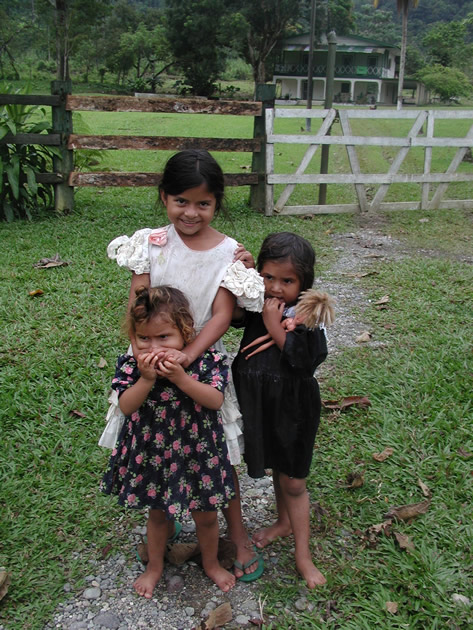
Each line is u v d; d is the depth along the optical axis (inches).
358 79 2118.6
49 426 129.3
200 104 294.0
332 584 93.4
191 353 84.7
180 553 98.2
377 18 3309.5
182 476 84.6
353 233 286.0
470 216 321.7
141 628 87.8
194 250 89.5
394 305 195.6
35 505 108.5
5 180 276.4
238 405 92.6
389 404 139.1
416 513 106.5
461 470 117.0
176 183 83.7
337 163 497.4
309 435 91.0
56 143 281.0
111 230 263.0
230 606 90.4
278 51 1872.5
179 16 1685.5
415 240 276.2
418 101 1998.0
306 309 86.0
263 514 110.8
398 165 319.3
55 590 92.9
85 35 1322.6
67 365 150.8
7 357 154.0
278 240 90.7
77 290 195.3
